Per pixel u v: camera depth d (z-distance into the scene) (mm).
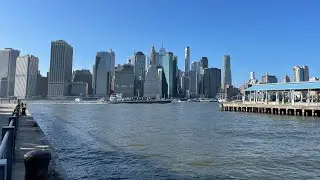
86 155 24000
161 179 17219
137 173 18484
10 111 58812
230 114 93500
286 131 44156
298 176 18047
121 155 24047
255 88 105312
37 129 24938
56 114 98000
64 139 33812
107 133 40531
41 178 4906
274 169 19703
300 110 79000
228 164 20984
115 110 139000
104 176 17828
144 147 28156
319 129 47031
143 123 59812
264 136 37750
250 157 23562
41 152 4980
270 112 89000
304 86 85688
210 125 54562
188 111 126125
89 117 81312
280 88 92438
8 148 6562
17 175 9539
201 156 23797
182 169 19500
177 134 39312
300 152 26016
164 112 116562
